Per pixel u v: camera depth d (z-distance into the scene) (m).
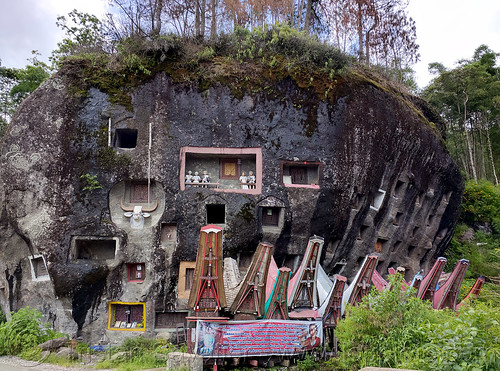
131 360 15.51
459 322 10.51
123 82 19.42
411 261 26.41
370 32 30.81
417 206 25.45
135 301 18.09
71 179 18.30
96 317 17.95
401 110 22.94
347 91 20.72
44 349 15.30
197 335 13.70
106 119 19.02
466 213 35.34
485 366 8.54
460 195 29.34
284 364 15.09
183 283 18.39
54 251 17.70
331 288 16.66
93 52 20.69
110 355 15.95
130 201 19.20
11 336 15.06
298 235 19.61
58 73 19.31
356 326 12.98
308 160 19.91
